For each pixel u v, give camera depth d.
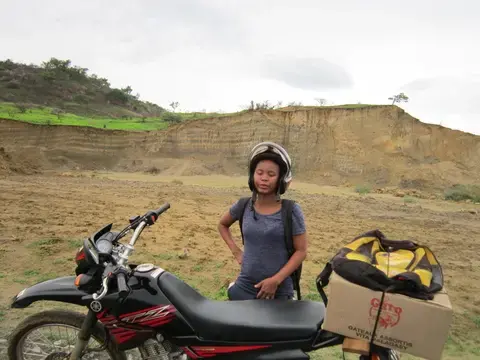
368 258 2.85
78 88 121.56
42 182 21.27
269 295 3.45
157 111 134.62
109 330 3.22
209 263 7.71
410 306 2.55
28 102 99.81
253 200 3.65
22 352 3.58
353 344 2.75
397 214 17.02
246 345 3.06
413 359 4.62
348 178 43.53
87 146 49.22
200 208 14.06
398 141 45.38
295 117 48.75
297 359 3.01
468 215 18.23
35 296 3.27
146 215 3.38
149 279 3.16
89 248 3.14
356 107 48.06
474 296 6.98
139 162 48.44
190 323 3.11
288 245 3.47
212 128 50.44
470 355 4.96
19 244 8.13
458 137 45.25
